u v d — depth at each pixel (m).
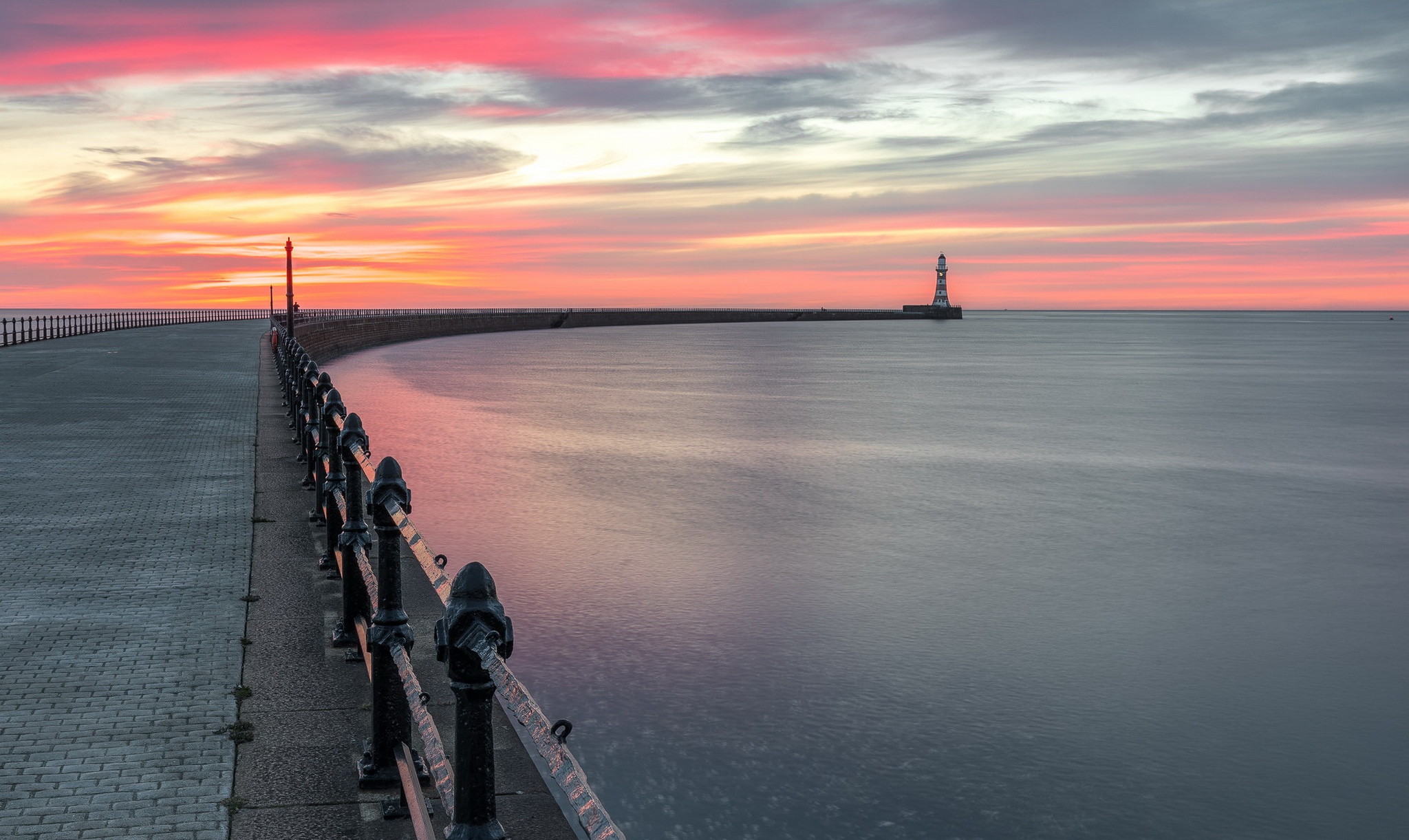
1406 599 17.86
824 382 72.00
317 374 14.34
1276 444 40.44
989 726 11.69
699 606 15.53
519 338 149.25
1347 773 10.92
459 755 2.87
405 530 4.24
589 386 61.88
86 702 6.27
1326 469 33.91
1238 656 14.68
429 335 136.38
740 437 38.28
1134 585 18.39
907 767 10.48
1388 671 14.15
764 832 9.09
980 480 29.88
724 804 9.52
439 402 48.12
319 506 11.09
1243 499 27.88
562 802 6.25
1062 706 12.44
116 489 13.04
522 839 5.01
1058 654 14.37
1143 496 27.95
